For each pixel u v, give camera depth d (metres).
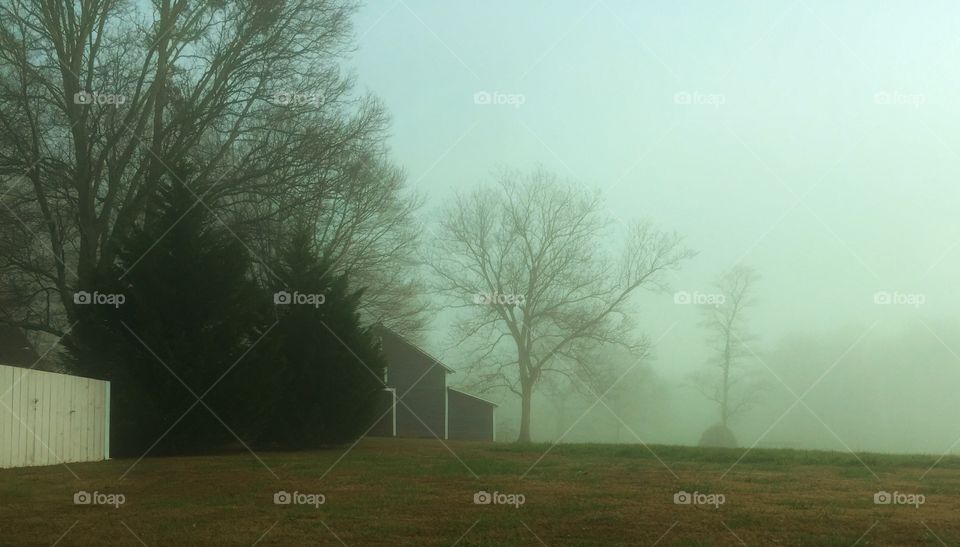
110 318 18.73
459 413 45.25
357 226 32.81
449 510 10.24
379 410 22.72
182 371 18.61
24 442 15.25
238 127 26.77
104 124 25.19
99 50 25.45
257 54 26.22
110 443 18.98
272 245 26.44
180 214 19.66
